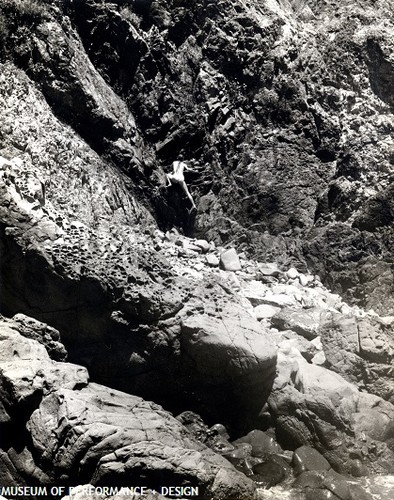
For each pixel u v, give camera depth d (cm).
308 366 966
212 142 1377
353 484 790
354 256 1254
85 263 893
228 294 975
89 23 1311
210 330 877
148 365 891
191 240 1266
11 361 810
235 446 860
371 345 995
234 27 1429
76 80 1212
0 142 1050
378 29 1520
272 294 1143
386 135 1424
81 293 891
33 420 768
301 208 1370
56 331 891
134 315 891
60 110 1214
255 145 1415
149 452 738
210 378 885
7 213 895
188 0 1395
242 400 888
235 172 1395
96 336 900
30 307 903
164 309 889
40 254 888
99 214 1143
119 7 1352
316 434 861
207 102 1387
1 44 1170
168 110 1353
